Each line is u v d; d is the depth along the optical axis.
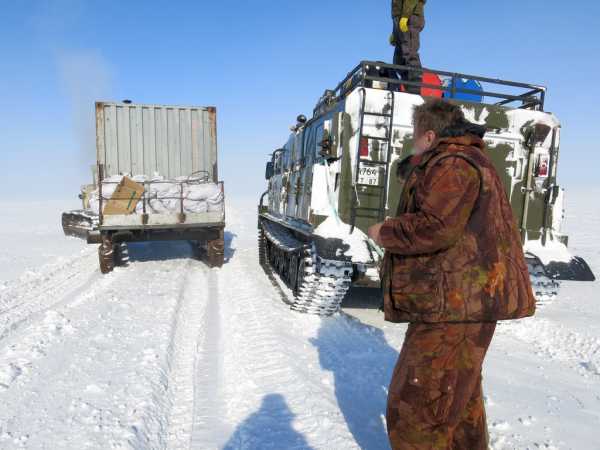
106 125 10.41
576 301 7.39
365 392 3.35
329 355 4.14
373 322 5.51
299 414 2.99
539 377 3.83
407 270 1.85
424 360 1.82
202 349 4.43
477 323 1.80
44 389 3.32
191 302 6.45
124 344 4.36
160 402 3.26
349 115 4.83
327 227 4.83
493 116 5.21
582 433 2.81
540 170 5.31
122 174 10.43
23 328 5.00
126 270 9.12
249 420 2.96
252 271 9.02
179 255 11.52
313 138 6.20
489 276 1.76
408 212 1.90
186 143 10.84
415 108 2.04
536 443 2.66
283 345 4.28
